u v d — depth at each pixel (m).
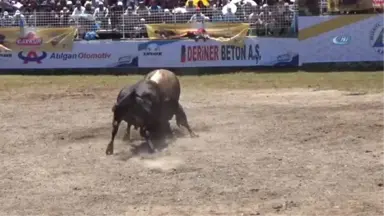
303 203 9.91
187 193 10.56
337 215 9.32
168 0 34.97
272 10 30.70
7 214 9.80
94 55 30.61
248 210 9.66
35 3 35.31
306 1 30.34
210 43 30.12
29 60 30.81
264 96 21.70
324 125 15.66
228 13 31.22
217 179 11.29
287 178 11.26
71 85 26.14
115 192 10.75
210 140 14.30
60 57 30.72
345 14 29.83
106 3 35.62
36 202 10.33
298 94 22.09
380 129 15.05
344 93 22.03
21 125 16.88
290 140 14.18
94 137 15.12
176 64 30.25
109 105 20.08
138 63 30.44
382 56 29.52
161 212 9.68
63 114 18.47
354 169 11.71
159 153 13.24
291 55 29.89
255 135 14.73
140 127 13.27
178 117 14.52
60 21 31.56
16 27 30.75
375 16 29.41
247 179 11.26
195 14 31.31
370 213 9.36
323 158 12.55
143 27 31.06
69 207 10.05
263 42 30.03
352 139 14.08
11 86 26.11
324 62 29.78
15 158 13.30
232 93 22.72
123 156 13.16
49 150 13.94
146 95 13.16
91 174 11.90
